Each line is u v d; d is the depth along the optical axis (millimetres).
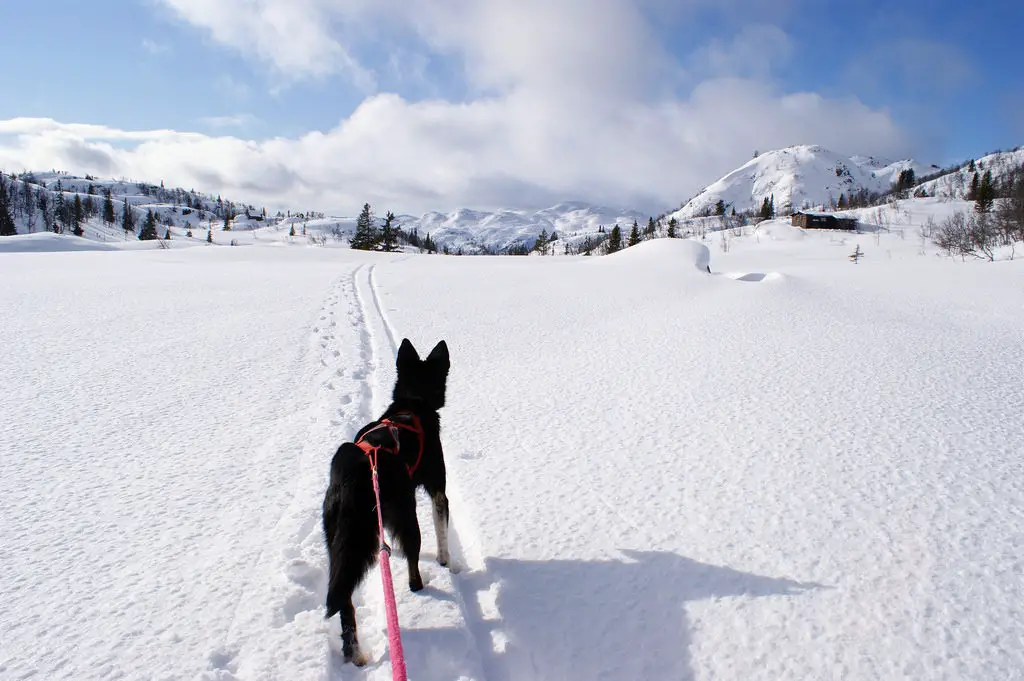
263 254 37812
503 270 25141
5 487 4176
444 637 2750
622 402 6566
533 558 3395
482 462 4836
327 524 2738
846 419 5750
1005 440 5105
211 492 4164
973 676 2420
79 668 2426
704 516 3848
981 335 10633
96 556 3312
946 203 109250
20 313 11289
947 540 3473
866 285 19703
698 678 2473
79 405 6109
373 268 27000
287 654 2570
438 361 3844
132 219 158625
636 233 95000
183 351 8703
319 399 6504
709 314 12836
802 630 2729
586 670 2547
